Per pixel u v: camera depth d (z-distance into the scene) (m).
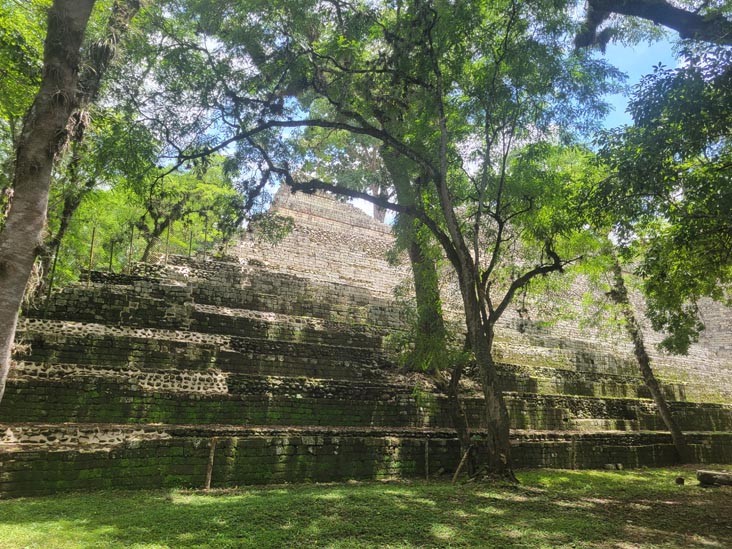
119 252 23.41
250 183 14.06
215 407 13.29
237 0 12.62
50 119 8.27
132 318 15.02
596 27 13.20
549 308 23.81
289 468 12.09
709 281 14.82
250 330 16.59
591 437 17.38
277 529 7.38
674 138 10.25
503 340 24.25
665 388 24.70
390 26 13.95
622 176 11.05
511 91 12.51
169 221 19.25
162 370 13.45
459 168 14.59
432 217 14.40
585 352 25.20
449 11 11.92
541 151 13.68
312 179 13.92
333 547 6.67
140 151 11.68
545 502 10.05
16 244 7.87
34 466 9.70
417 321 14.25
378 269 25.73
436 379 14.38
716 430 24.16
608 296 21.80
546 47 12.19
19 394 11.56
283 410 14.14
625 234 13.46
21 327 13.04
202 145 13.35
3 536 6.76
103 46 11.62
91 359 13.25
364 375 16.91
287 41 12.59
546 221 14.31
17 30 12.85
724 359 33.34
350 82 12.91
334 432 13.16
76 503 8.83
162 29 13.35
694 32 11.02
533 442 15.95
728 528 8.62
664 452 19.12
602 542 7.36
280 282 20.08
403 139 13.62
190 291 16.73
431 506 9.21
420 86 13.10
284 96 13.24
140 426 11.77
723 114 9.54
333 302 20.81
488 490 10.83
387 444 13.51
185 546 6.52
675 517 9.41
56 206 14.68
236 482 11.39
